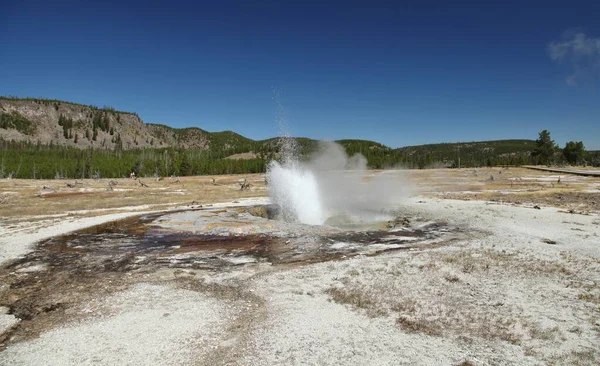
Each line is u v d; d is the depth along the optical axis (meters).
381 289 11.38
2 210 30.50
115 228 22.84
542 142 119.94
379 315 9.50
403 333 8.47
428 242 18.16
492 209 28.06
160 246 18.06
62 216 27.52
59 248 17.67
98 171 107.44
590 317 9.17
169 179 84.44
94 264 14.95
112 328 9.11
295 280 12.53
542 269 13.04
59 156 150.75
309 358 7.47
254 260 15.38
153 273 13.66
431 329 8.65
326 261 14.99
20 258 15.91
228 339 8.41
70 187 60.41
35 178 104.56
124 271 13.98
